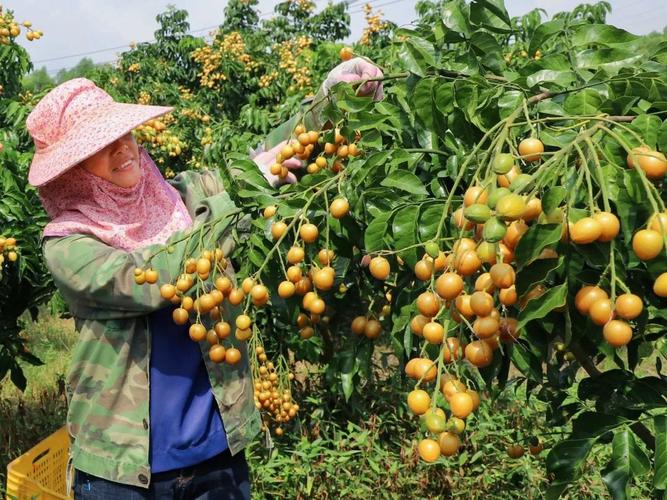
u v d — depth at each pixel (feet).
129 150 6.82
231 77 35.47
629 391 5.12
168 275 6.12
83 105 6.82
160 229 7.15
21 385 15.15
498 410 13.88
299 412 14.14
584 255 3.74
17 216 13.08
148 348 6.82
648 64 5.01
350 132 6.18
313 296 5.54
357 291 6.64
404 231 5.01
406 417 14.25
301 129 6.84
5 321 14.75
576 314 4.33
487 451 12.52
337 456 12.50
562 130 4.44
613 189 3.99
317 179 5.94
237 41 36.01
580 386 5.35
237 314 7.36
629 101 4.73
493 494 11.87
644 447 9.30
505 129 4.19
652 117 4.26
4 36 17.87
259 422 7.73
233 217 6.17
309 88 27.12
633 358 5.26
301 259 5.41
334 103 6.46
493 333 3.87
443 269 4.53
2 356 14.69
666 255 3.52
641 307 3.51
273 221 5.72
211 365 7.09
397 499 11.68
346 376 5.89
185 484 7.19
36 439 15.51
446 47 7.34
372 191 5.49
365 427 13.80
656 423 4.32
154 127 19.44
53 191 6.89
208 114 34.76
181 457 7.07
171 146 20.33
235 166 6.13
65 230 6.58
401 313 5.11
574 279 3.87
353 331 5.95
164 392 6.95
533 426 13.24
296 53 35.86
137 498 6.94
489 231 3.57
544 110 5.03
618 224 3.58
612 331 3.56
